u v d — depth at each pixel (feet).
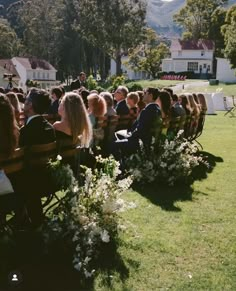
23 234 16.03
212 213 20.06
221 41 317.63
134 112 30.94
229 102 100.99
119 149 25.31
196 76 272.31
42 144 15.40
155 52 265.95
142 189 23.54
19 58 275.18
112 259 14.93
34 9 305.32
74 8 291.38
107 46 243.81
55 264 14.47
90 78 74.59
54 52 295.48
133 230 17.47
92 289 13.09
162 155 24.64
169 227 18.08
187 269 14.49
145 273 14.11
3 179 13.74
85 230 15.15
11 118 13.89
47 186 15.84
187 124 32.37
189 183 25.22
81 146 18.15
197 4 336.08
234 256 15.58
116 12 234.58
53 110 31.58
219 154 35.04
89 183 16.26
